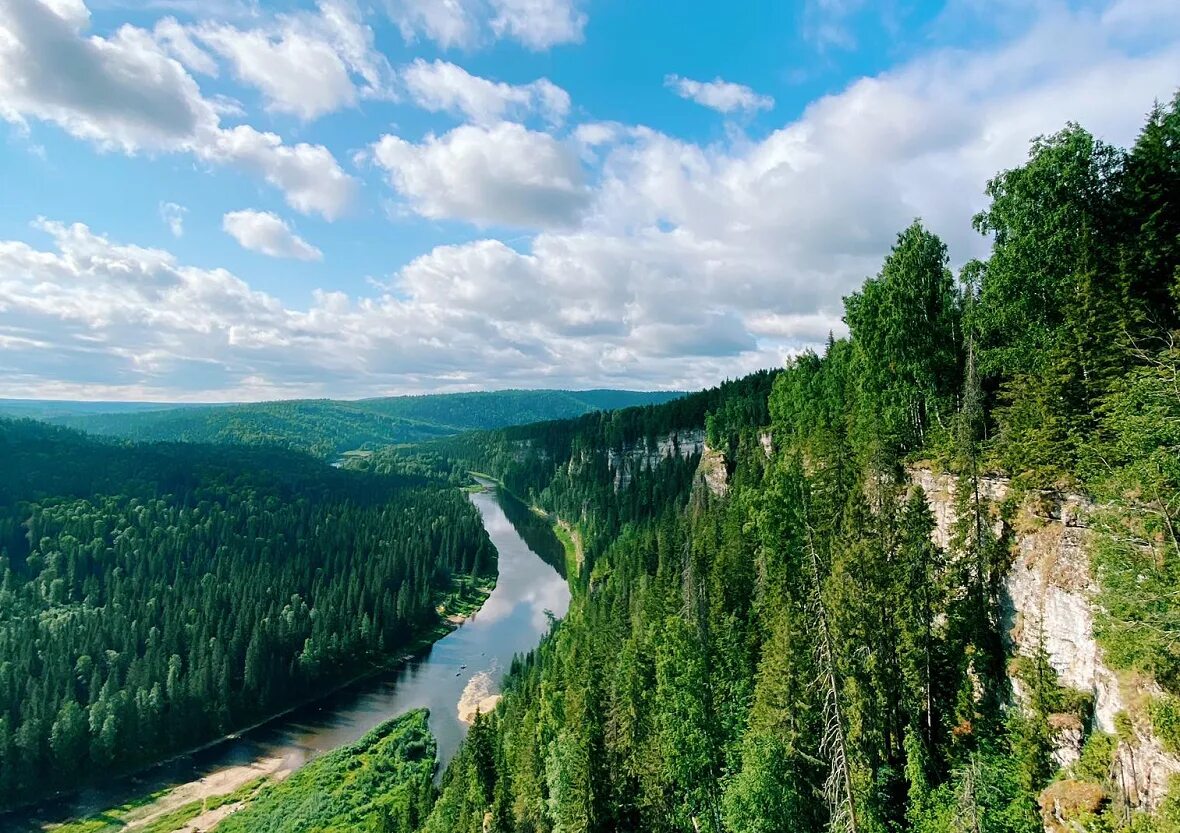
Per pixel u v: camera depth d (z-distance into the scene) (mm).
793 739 36781
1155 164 38938
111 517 192625
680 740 46281
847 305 64688
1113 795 27141
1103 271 38594
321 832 81000
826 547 45656
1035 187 41531
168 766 103750
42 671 116250
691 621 56562
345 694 127125
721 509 89438
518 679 110312
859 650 37219
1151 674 26750
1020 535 36031
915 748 34188
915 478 48719
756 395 164875
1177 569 24641
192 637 128625
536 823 56156
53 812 93625
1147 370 27797
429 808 77312
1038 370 41094
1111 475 29188
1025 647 34125
